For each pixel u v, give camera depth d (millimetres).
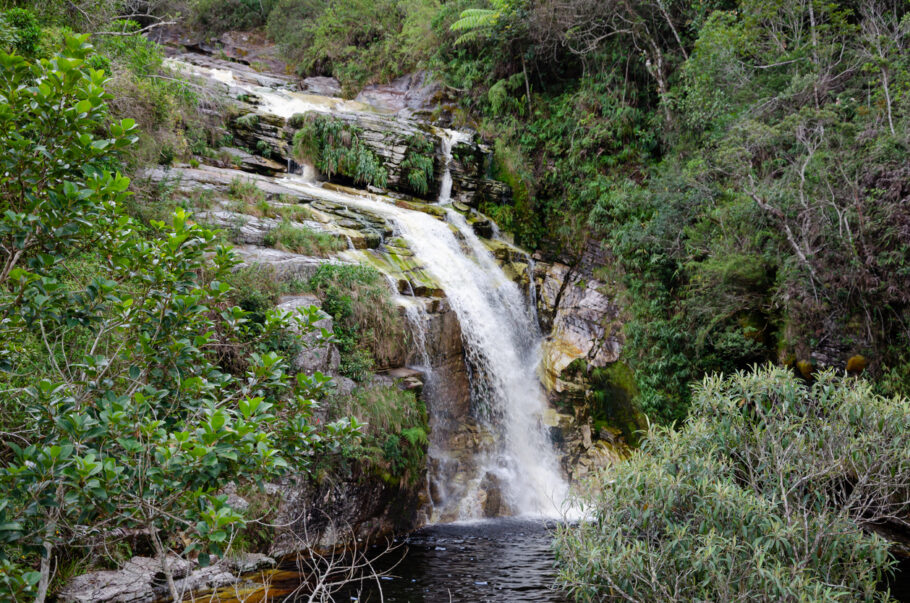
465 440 16125
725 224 17609
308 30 33719
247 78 30219
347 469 11492
